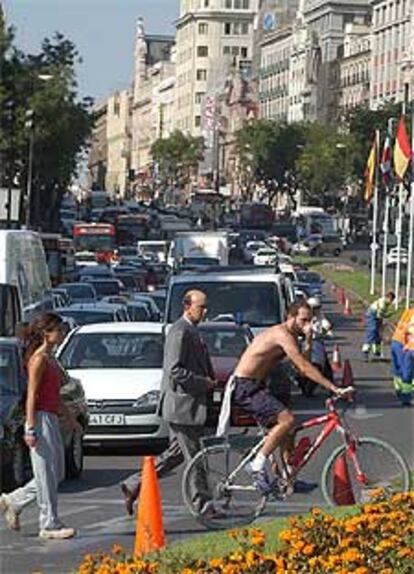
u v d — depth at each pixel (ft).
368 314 264.72
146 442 133.18
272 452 88.74
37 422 85.92
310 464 106.63
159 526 77.05
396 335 185.68
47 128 454.40
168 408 92.38
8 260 181.57
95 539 87.20
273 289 183.62
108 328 146.10
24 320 177.78
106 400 132.67
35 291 199.72
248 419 104.78
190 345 92.43
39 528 89.30
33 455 86.22
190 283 183.42
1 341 111.24
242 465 88.94
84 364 140.36
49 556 81.61
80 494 108.47
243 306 181.88
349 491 91.35
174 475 118.21
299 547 56.39
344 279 544.21
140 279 409.28
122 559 65.67
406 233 519.60
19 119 444.55
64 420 90.22
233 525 89.04
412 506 66.85
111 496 107.14
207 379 92.53
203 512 88.99
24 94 448.65
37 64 467.93
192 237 421.18
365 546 58.29
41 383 85.76
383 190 469.57
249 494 89.04
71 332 145.48
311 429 106.52
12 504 88.28
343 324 368.89
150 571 57.52
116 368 139.44
